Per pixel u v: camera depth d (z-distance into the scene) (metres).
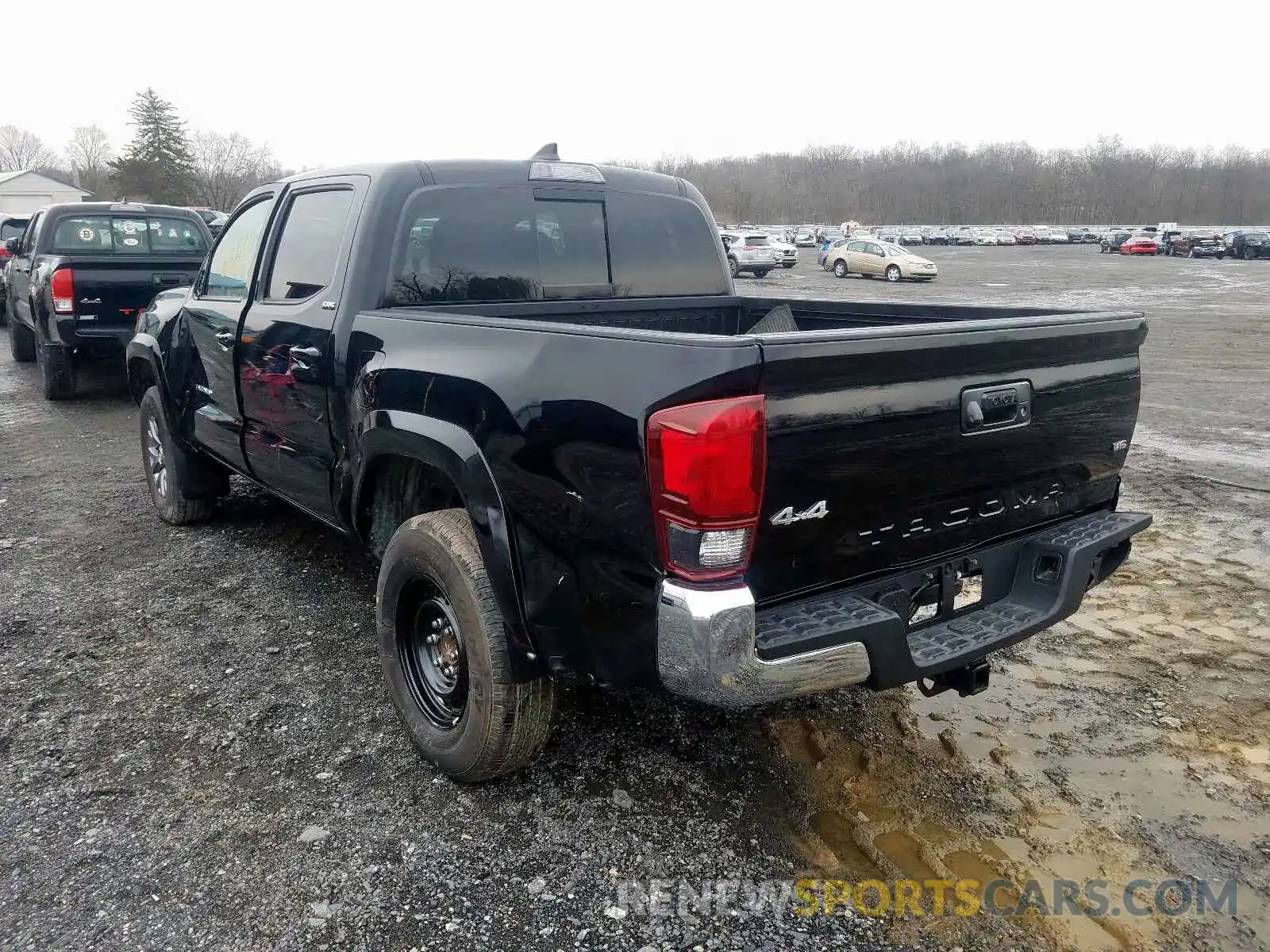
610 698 3.58
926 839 2.78
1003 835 2.80
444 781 3.05
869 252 31.92
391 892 2.55
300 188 4.02
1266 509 5.89
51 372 9.15
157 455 5.60
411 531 2.97
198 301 4.71
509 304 3.79
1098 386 3.02
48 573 4.80
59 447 7.58
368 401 3.20
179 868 2.63
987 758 3.20
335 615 4.30
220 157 90.88
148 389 5.64
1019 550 2.98
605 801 2.95
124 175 74.19
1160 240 53.16
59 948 2.34
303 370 3.64
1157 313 19.88
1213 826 2.84
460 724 2.91
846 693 3.64
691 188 4.52
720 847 2.74
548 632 2.59
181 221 10.45
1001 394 2.68
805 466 2.28
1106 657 3.95
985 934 2.41
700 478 2.14
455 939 2.39
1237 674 3.78
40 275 8.82
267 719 3.42
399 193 3.52
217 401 4.54
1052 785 3.05
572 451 2.41
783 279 31.88
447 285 3.65
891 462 2.46
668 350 2.21
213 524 5.58
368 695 3.60
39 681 3.68
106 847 2.71
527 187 3.85
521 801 2.95
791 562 2.37
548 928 2.43
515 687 2.77
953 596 2.80
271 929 2.41
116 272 8.70
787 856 2.71
